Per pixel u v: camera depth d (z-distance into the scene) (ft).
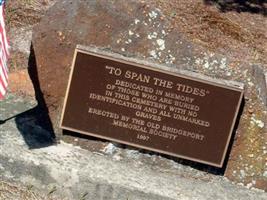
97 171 6.53
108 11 6.63
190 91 6.55
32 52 6.83
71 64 6.73
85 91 6.64
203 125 6.64
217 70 6.66
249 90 6.64
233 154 6.78
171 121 6.64
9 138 6.66
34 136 6.78
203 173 6.83
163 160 6.82
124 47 6.69
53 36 6.74
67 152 6.72
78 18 6.68
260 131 6.69
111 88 6.61
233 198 6.57
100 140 6.81
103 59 6.55
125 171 6.64
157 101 6.60
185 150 6.70
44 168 6.47
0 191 6.41
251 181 6.81
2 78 6.34
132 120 6.67
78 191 6.50
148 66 6.52
